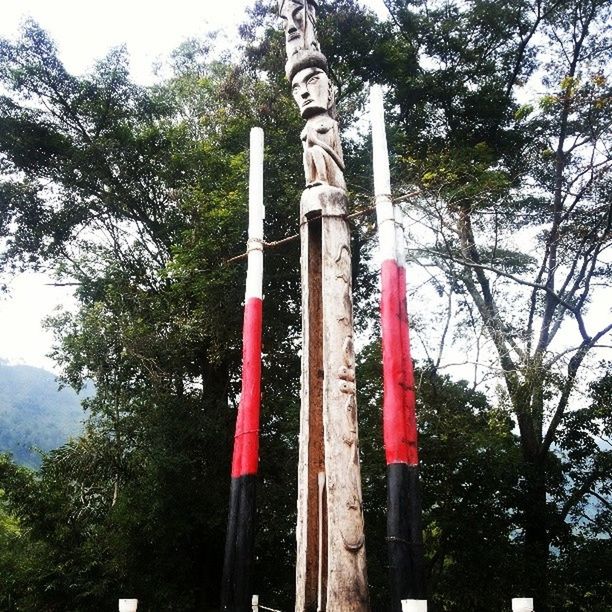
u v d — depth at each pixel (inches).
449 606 582.6
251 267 313.4
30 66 730.2
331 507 251.4
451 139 750.5
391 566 221.5
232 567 255.9
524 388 554.6
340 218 306.0
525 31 759.7
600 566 534.6
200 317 619.5
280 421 636.1
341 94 731.4
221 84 724.7
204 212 636.1
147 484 613.0
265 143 659.4
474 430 581.9
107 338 626.8
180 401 639.8
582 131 639.1
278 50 713.6
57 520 628.4
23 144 748.6
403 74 736.3
